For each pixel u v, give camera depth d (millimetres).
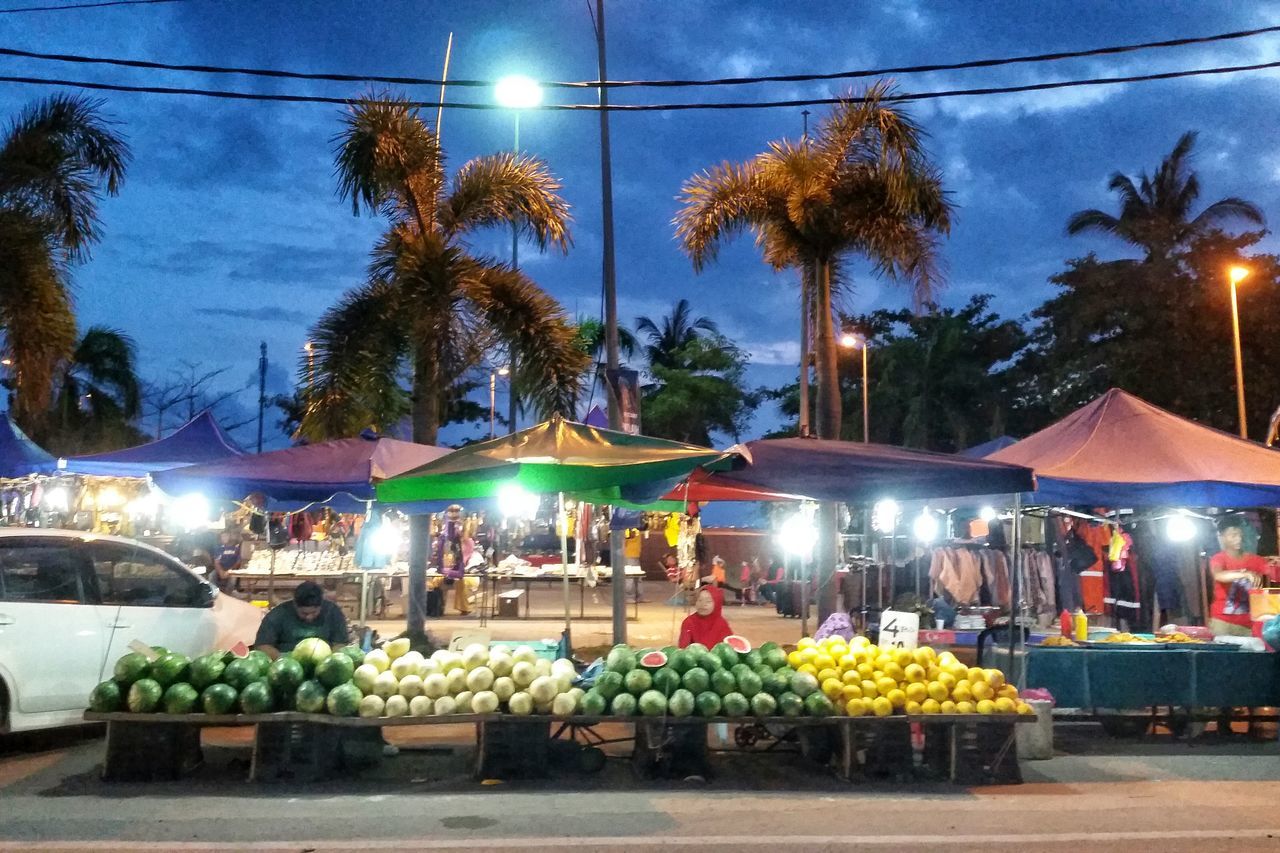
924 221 14867
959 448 47781
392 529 16391
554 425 9133
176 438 18156
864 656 8484
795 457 9055
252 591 19344
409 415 15359
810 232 14898
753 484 9055
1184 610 13836
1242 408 31750
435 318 13508
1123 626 14312
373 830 6875
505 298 13844
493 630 18516
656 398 46000
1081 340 39969
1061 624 10844
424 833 6816
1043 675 9711
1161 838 6840
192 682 8047
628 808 7453
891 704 8227
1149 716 10234
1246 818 7344
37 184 14328
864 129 14711
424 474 8578
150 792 7770
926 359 47219
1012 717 8266
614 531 13125
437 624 19328
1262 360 36062
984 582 14461
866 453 9109
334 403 13789
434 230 14188
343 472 10117
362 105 13672
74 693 8906
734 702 8039
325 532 20797
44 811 7250
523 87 12133
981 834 6902
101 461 17031
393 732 10164
